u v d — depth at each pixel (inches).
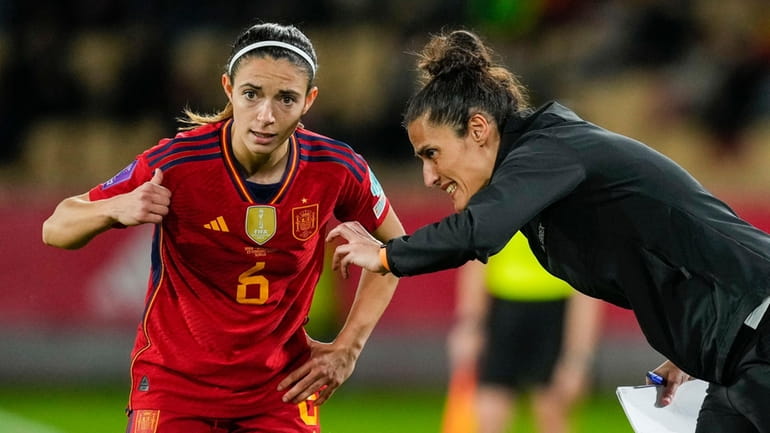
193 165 574.2
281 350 613.9
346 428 1262.3
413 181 1712.6
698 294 529.3
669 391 597.9
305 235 596.1
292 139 592.7
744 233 529.0
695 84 1927.9
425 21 1905.8
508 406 1043.3
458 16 1920.5
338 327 1505.9
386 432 1239.5
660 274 533.6
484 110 542.0
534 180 520.1
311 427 624.4
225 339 591.5
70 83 1877.5
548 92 1860.2
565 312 1045.2
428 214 1546.5
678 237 527.8
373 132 1817.2
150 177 576.4
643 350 1504.7
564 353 1048.2
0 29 1916.8
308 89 573.3
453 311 1544.0
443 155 548.4
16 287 1531.7
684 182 535.8
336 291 1501.0
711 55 1948.8
